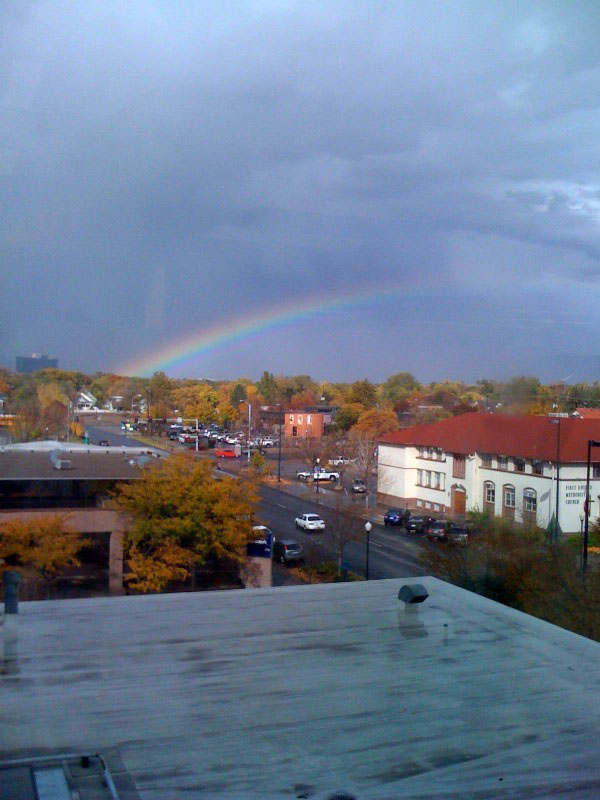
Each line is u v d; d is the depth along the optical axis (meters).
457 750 5.01
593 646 7.28
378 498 47.09
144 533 22.42
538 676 6.45
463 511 40.16
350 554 29.92
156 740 5.07
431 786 4.50
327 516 38.50
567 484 34.38
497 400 41.28
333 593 9.09
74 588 22.36
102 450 35.19
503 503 37.78
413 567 27.41
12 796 3.94
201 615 8.05
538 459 35.22
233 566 25.64
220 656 6.77
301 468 62.12
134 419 97.25
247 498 24.19
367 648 7.09
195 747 4.98
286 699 5.83
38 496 25.64
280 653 6.90
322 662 6.67
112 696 5.83
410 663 6.71
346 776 4.61
